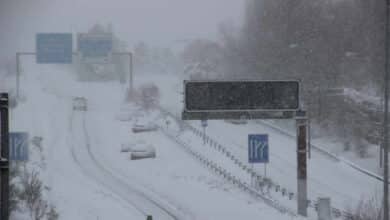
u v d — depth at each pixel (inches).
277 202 1800.0
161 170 2364.7
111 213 1552.7
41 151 2645.2
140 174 2319.1
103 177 2263.8
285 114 1660.9
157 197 1876.2
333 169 2502.5
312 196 2058.3
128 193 1951.3
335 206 1877.5
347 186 2225.6
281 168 2445.9
